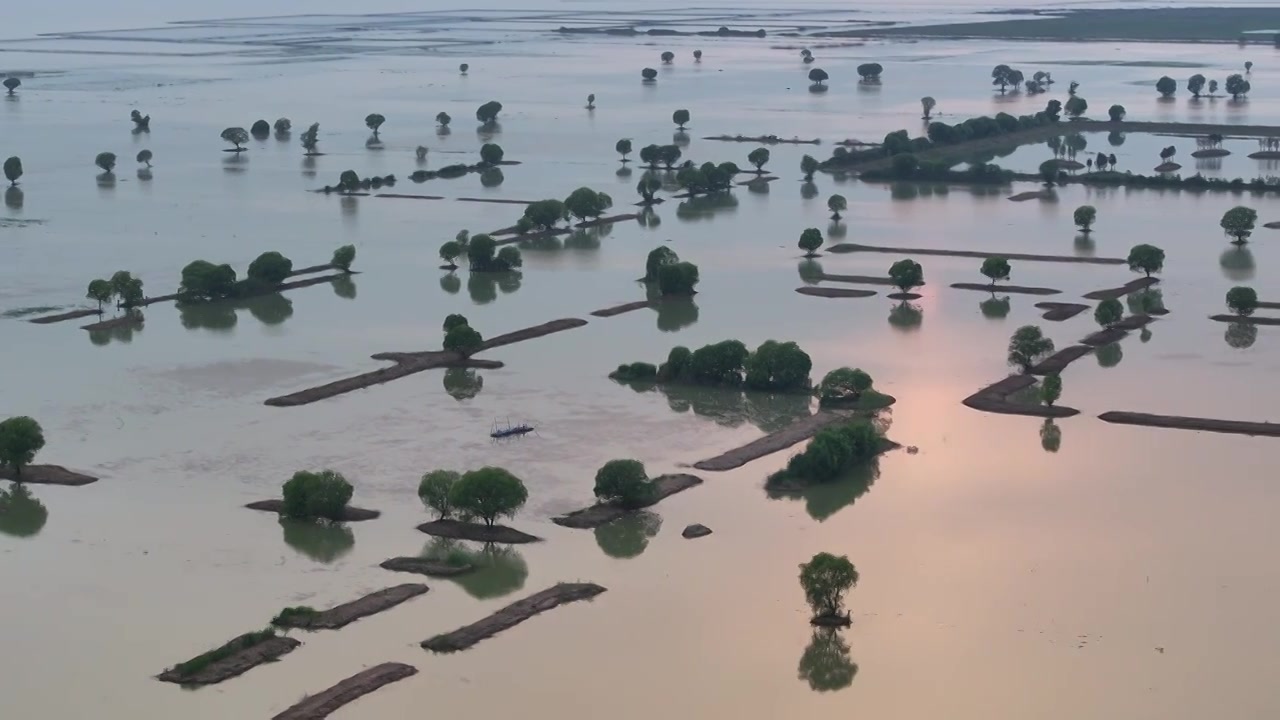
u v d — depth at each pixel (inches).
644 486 4372.5
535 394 5511.8
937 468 4690.0
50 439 5014.8
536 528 4227.4
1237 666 3425.2
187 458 4813.0
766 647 3535.9
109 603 3759.8
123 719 3206.2
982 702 3284.9
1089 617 3663.9
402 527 4239.7
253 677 3378.4
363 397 5477.4
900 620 3666.3
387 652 3496.6
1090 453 4805.6
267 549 4082.2
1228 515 4279.0
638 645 3540.8
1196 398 5374.0
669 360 5689.0
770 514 4328.3
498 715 3221.0
